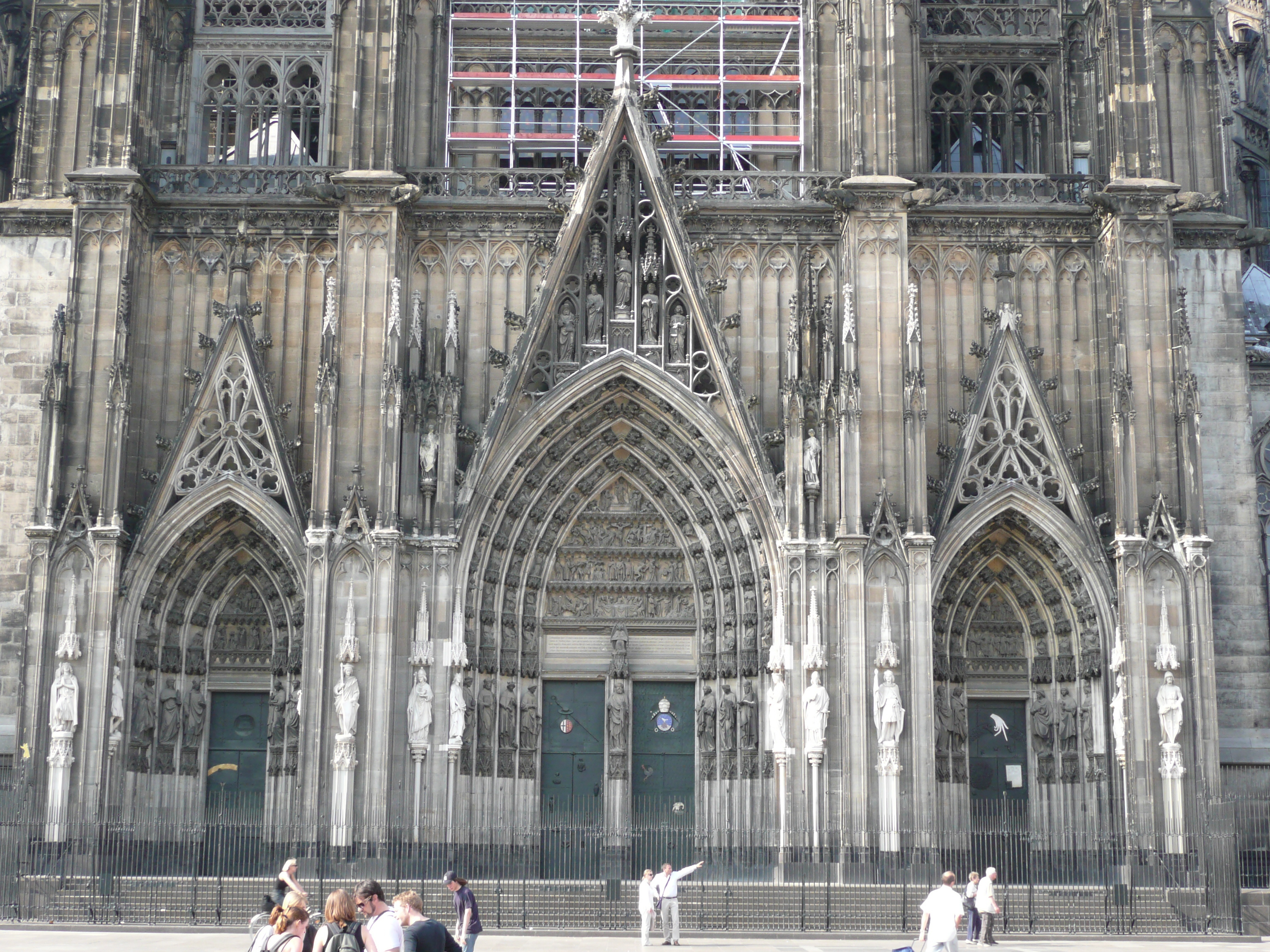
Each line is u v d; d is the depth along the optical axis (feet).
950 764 185.78
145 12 193.57
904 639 177.17
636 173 195.62
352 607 177.17
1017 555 191.62
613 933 152.97
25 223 192.65
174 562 185.47
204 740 188.44
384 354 183.73
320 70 203.51
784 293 194.80
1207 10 200.85
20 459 187.83
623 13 196.85
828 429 184.03
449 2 206.69
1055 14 208.33
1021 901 162.20
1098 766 183.21
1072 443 192.03
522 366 187.32
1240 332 195.11
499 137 202.39
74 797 172.35
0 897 161.27
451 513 182.29
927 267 194.59
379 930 62.90
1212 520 191.52
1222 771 185.16
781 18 208.33
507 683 188.75
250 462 185.26
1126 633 177.27
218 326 192.03
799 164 206.80
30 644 175.01
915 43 203.72
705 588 193.67
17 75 249.14
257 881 162.40
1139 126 189.47
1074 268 195.52
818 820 173.58
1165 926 161.89
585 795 191.62
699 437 190.70
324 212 193.47
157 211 192.65
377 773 173.27
